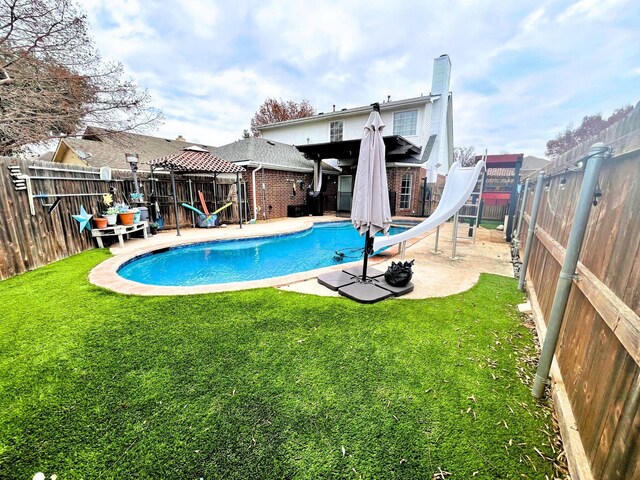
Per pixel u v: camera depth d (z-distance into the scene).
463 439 1.82
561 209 3.21
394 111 15.34
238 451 1.72
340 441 1.80
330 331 3.16
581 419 1.75
